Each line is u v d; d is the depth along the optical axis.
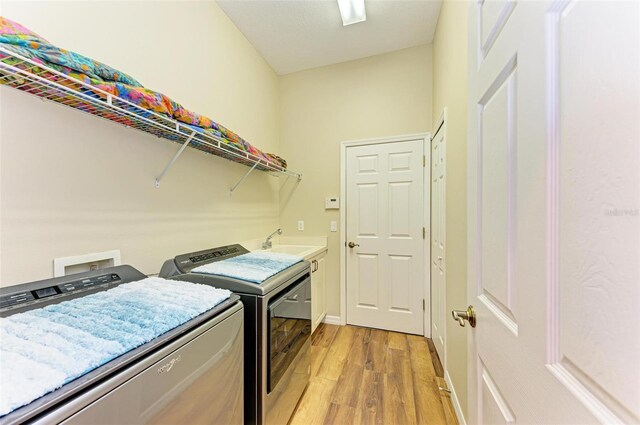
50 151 1.03
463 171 1.43
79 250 1.12
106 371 0.57
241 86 2.33
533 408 0.47
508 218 0.58
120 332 0.68
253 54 2.52
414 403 1.64
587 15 0.36
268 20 2.17
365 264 2.76
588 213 0.35
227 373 0.97
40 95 0.94
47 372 0.52
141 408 0.64
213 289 1.07
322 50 2.60
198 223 1.79
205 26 1.88
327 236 2.89
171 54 1.60
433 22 2.22
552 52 0.42
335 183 2.86
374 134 2.72
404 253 2.63
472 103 0.83
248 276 1.29
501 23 0.62
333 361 2.10
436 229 2.28
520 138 0.52
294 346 1.55
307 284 1.76
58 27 1.06
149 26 1.46
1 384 0.48
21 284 0.88
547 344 0.43
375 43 2.51
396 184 2.65
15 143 0.94
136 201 1.37
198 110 1.81
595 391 0.34
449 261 1.78
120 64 1.30
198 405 0.82
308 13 2.10
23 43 0.73
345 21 2.11
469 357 0.87
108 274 1.11
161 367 0.69
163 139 1.52
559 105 0.41
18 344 0.60
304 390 1.74
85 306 0.83
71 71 0.85
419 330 2.57
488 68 0.70
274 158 2.40
